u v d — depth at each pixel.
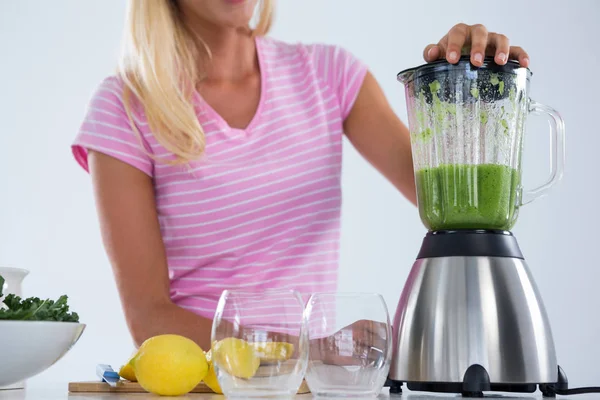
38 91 3.43
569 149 3.47
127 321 1.53
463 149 1.04
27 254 3.37
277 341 0.82
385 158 1.69
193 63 1.66
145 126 1.62
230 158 1.64
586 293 3.44
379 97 1.76
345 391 0.84
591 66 3.47
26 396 0.93
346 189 3.36
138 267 1.55
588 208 3.46
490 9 3.46
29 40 3.43
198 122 1.61
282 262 1.66
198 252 1.65
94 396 0.94
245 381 0.81
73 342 1.02
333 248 1.73
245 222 1.64
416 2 3.45
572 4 3.47
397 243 3.33
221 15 1.56
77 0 3.43
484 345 0.97
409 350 1.01
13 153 3.40
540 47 3.48
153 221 1.60
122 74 1.64
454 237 1.02
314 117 1.71
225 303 0.83
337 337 0.85
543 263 3.45
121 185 1.59
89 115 1.63
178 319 1.50
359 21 3.46
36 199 3.39
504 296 0.98
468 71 1.04
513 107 1.04
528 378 0.96
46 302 1.01
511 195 1.04
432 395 0.99
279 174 1.66
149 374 0.93
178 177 1.63
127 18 1.65
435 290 1.00
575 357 3.42
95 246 3.37
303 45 1.80
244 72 1.71
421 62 3.43
